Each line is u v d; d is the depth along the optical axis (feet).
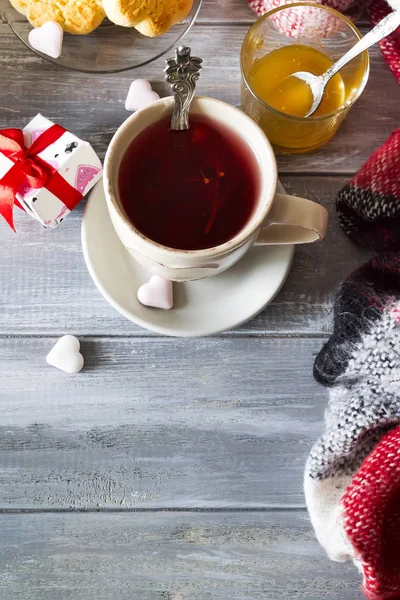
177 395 2.43
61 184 2.35
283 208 2.21
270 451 2.43
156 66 2.53
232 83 2.54
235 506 2.41
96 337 2.44
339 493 2.36
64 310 2.44
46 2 2.39
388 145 2.37
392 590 2.28
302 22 2.44
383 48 2.52
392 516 2.31
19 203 2.41
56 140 2.35
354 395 2.36
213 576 2.40
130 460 2.41
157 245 2.14
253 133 2.21
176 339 2.44
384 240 2.43
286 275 2.39
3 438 2.41
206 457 2.42
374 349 2.32
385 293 2.33
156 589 2.39
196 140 2.26
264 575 2.40
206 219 2.23
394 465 2.28
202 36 2.55
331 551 2.31
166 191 2.24
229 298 2.38
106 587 2.39
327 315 2.47
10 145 2.32
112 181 2.16
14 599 2.38
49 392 2.42
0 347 2.43
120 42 2.50
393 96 2.56
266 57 2.49
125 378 2.43
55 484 2.40
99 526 2.40
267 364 2.45
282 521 2.41
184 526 2.40
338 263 2.49
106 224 2.38
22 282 2.45
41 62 2.52
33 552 2.39
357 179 2.40
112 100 2.52
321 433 2.43
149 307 2.36
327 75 2.40
